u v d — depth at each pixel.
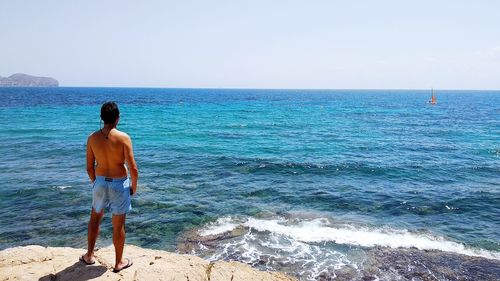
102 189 4.50
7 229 10.45
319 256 8.97
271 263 8.59
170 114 51.59
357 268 8.43
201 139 28.05
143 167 18.22
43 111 49.84
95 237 4.90
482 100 122.50
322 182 16.03
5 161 18.86
